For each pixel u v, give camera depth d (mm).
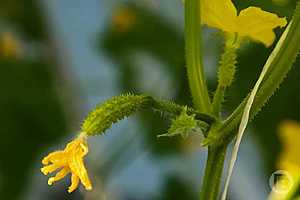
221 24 692
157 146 1530
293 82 1181
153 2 1572
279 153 1227
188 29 683
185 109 664
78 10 1729
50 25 1685
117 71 1600
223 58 690
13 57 1619
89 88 1636
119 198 1661
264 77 663
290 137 750
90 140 1516
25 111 1590
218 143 667
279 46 663
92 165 1513
